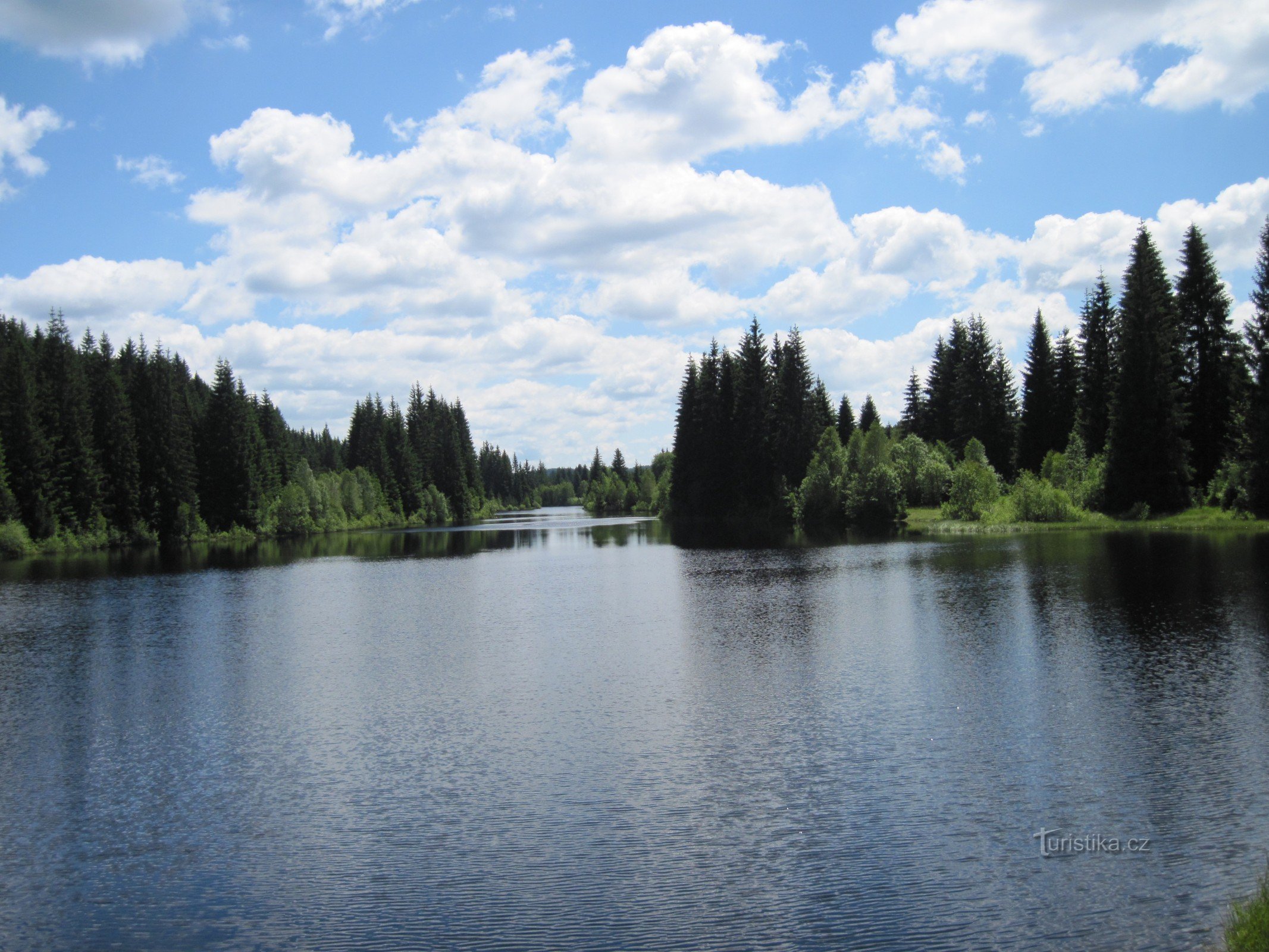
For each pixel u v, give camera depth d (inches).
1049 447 3713.1
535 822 592.1
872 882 487.2
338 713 887.7
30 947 457.7
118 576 2359.7
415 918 470.6
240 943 454.6
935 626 1209.4
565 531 4325.8
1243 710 761.0
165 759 762.2
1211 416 2736.2
